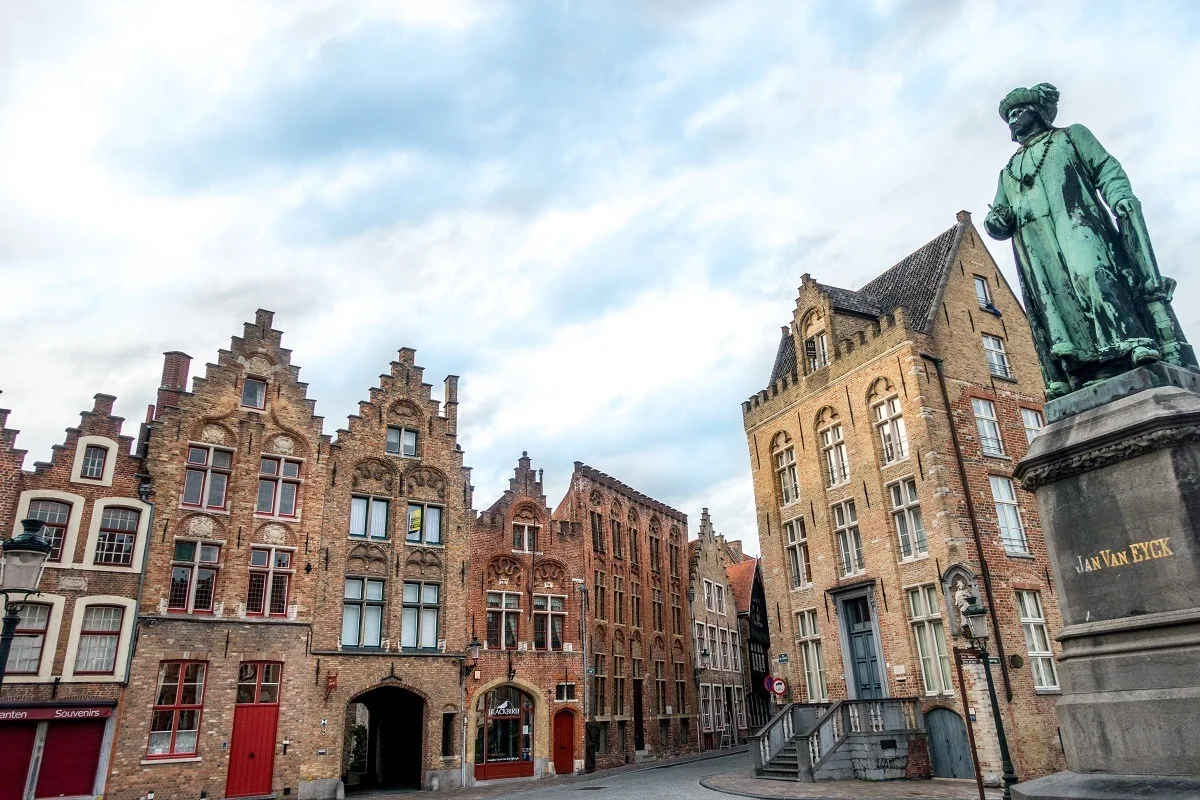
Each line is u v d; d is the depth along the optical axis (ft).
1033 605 78.02
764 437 102.83
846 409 90.43
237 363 94.07
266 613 88.12
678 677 146.00
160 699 79.77
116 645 78.43
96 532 79.71
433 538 104.32
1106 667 24.86
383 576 98.22
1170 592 24.22
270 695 86.17
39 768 71.61
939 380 83.35
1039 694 72.79
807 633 92.53
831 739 74.64
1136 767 23.35
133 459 83.97
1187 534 24.13
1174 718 22.67
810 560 92.73
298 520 93.09
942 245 97.19
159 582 82.28
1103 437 26.21
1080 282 28.96
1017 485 83.61
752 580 193.88
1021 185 31.58
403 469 103.76
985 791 63.21
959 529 76.69
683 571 156.04
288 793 83.46
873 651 83.20
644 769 110.32
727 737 160.45
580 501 123.65
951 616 74.49
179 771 78.33
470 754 98.58
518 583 111.45
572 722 110.93
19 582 36.65
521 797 75.51
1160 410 25.17
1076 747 25.30
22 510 76.38
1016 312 95.35
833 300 96.37
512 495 115.14
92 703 74.74
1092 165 30.48
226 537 87.86
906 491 82.17
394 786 97.81
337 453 98.73
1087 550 26.58
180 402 88.84
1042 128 32.27
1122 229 29.45
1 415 77.25
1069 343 29.37
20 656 73.82
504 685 105.19
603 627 124.06
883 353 86.07
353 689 91.20
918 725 75.77
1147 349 26.94
